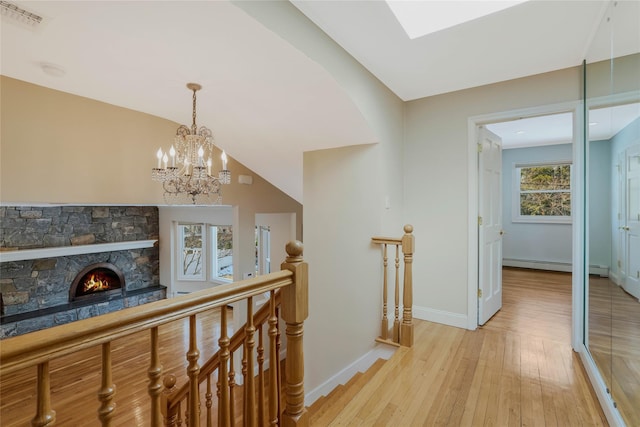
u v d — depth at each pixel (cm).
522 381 206
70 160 263
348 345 299
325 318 316
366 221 288
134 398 356
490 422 168
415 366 226
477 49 220
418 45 216
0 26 161
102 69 210
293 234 542
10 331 475
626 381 157
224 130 332
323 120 268
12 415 325
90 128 274
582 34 200
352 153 297
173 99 265
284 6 171
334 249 310
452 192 300
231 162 432
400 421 170
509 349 251
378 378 212
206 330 543
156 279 670
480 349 251
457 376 212
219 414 110
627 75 165
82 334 70
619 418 157
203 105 276
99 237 584
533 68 248
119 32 167
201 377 162
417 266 320
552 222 547
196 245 688
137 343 493
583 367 221
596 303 206
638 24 150
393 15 185
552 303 368
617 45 174
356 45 216
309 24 189
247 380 122
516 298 389
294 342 136
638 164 153
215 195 410
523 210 577
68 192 262
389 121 295
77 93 257
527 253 570
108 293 597
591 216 218
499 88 277
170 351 470
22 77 226
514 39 207
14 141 234
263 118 287
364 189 289
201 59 193
